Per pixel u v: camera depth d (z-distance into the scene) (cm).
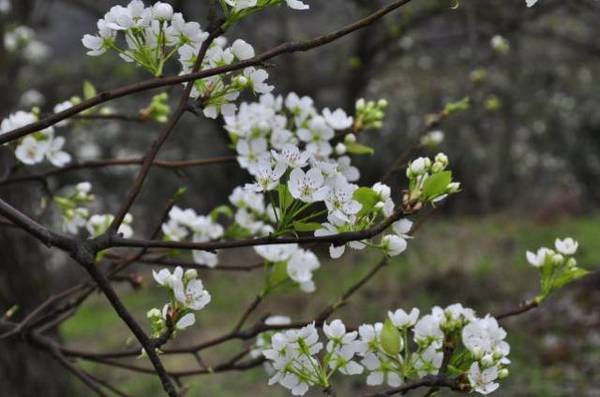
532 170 1639
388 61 780
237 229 254
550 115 1434
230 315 1042
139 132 1099
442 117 286
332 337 168
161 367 154
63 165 262
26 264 453
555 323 825
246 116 238
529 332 818
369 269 1115
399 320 172
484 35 581
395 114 1195
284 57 850
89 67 843
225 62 159
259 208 253
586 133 1570
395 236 151
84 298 269
